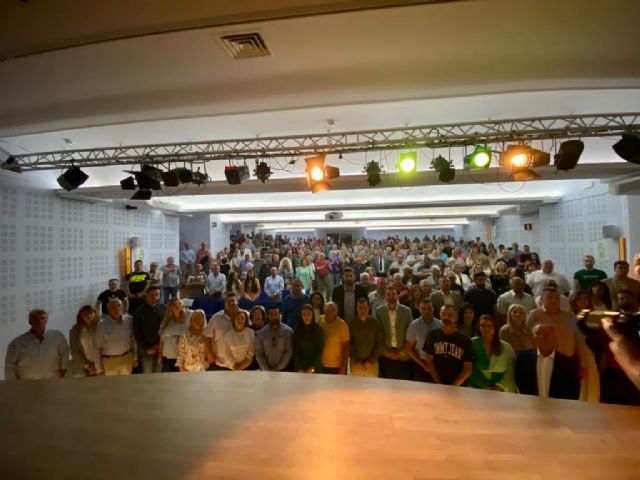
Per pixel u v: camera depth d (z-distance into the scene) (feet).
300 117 17.71
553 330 9.42
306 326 12.99
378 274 34.83
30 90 12.84
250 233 58.95
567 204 29.78
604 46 10.46
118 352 13.92
